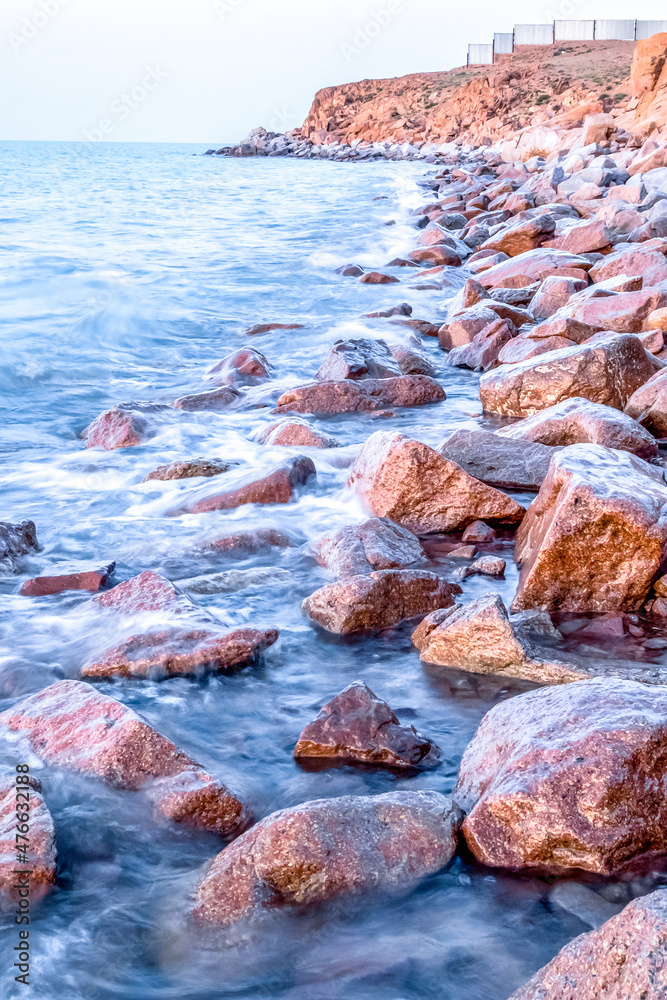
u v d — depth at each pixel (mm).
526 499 6832
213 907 2941
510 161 47875
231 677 4520
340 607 4977
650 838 3111
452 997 2674
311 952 2842
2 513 6930
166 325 14734
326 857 2986
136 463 8055
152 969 2791
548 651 4523
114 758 3582
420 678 4496
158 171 64750
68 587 5527
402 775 3717
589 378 8484
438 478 6316
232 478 7285
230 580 5602
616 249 17203
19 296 16609
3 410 10141
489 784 3328
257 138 108312
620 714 3273
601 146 38062
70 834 3326
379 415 9398
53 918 2982
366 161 79625
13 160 89375
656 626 4898
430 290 17203
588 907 2951
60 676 4504
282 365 12016
